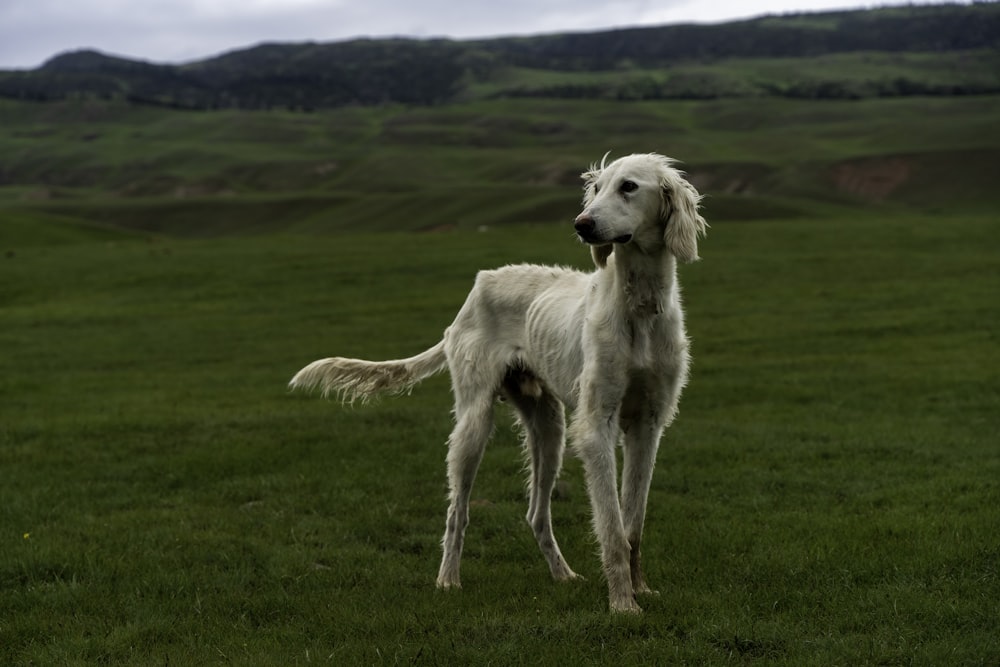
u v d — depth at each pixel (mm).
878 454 11562
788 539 8203
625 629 6254
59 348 25109
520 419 8117
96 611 7020
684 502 9680
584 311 7148
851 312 26641
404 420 14258
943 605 6391
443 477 10820
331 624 6602
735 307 28328
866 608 6527
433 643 6137
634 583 7074
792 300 29094
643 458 7070
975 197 84500
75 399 18016
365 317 28906
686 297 30453
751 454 11688
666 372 6902
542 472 7848
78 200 111250
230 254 44312
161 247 49438
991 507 8734
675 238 6648
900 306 27219
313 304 31797
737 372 19219
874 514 8844
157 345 25359
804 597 6816
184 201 105000
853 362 19688
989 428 13242
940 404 15203
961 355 19891
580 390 6961
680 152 121125
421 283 35000
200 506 9891
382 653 6039
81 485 10836
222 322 28875
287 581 7652
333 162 137875
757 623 6301
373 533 8930
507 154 134125
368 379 8539
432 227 84312
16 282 38625
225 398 17719
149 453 12562
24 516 9477
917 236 41875
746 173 101812
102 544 8570
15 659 6270
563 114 177875
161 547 8438
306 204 99875
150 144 167750
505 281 7988
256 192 125500
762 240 42969
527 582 7543
